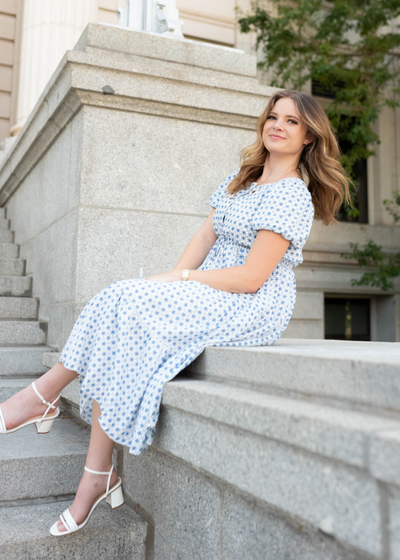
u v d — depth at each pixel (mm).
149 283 1869
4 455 2232
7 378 3357
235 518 1540
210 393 1479
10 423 1835
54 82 3412
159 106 3350
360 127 8453
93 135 3213
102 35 3283
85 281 3129
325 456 1087
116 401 1752
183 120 3469
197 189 3477
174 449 1672
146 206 3322
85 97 3168
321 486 1103
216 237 2439
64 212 3510
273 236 2010
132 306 1792
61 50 6344
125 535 1970
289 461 1199
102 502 2240
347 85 8977
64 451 2318
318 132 2193
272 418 1229
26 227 4863
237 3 9922
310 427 1116
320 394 1329
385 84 9055
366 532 991
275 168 2279
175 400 1641
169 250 3361
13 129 6664
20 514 2043
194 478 1766
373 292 9250
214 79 3438
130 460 2260
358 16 8570
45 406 1892
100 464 1820
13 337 3773
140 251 3281
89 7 6539
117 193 3252
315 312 8828
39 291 4172
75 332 1842
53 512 2072
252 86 3551
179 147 3447
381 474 946
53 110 3521
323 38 8867
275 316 2098
